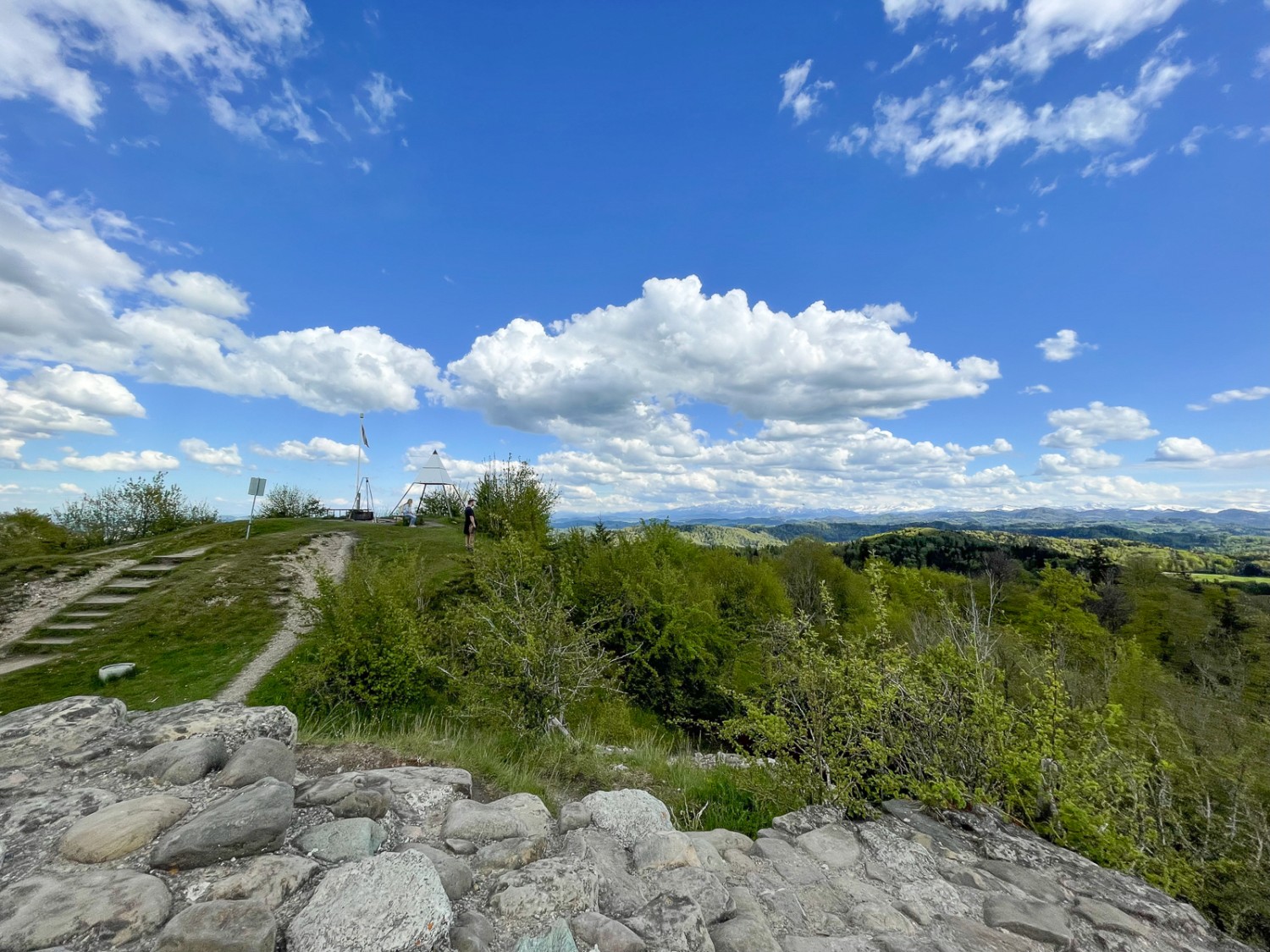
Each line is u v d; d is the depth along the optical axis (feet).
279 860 8.37
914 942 9.12
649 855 10.96
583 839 11.16
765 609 75.41
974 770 17.30
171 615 51.13
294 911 7.54
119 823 8.70
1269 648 76.95
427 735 21.88
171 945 6.33
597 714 35.09
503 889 8.79
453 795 12.77
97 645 45.91
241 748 11.64
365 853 9.16
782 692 19.33
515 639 29.68
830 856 12.80
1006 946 9.71
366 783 12.01
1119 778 17.54
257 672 41.55
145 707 36.35
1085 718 17.03
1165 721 32.32
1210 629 97.86
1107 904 11.94
